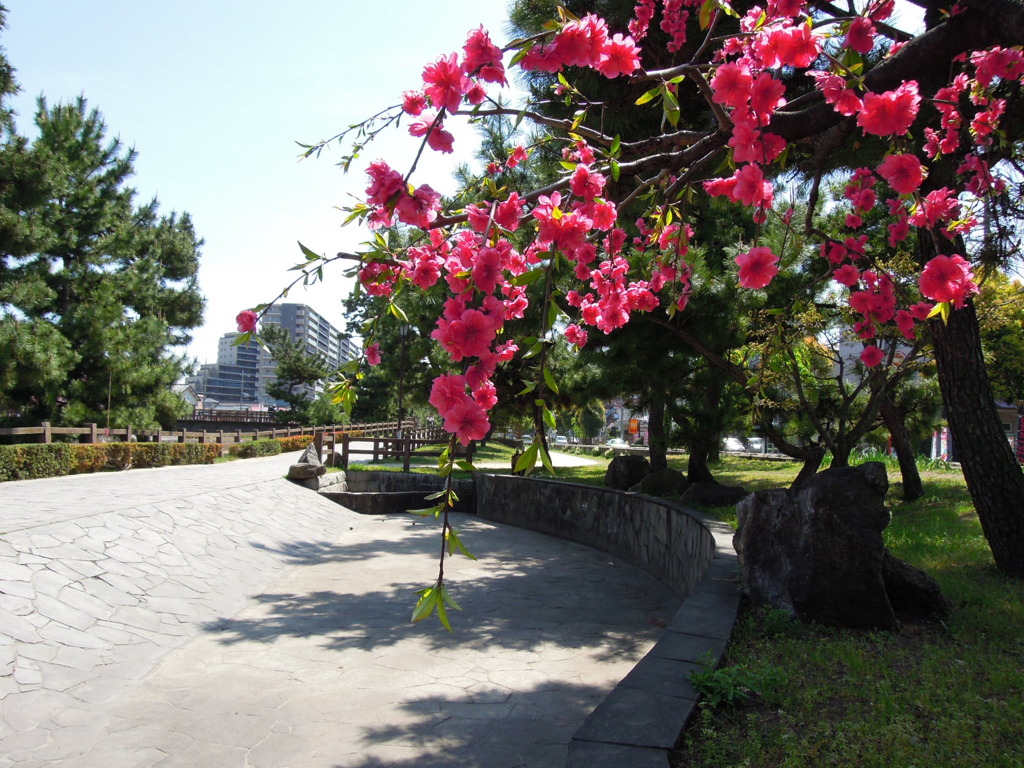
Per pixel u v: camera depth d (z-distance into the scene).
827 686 3.23
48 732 3.74
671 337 7.90
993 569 5.37
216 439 21.42
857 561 4.22
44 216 15.10
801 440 9.33
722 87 2.07
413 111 2.25
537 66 1.88
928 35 2.65
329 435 29.00
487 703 4.20
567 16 1.93
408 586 7.45
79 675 4.41
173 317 24.94
